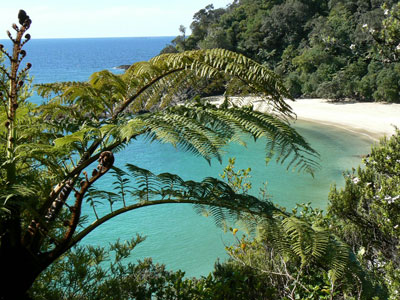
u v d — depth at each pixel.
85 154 3.20
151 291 3.90
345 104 49.53
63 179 2.99
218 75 3.37
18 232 2.88
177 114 3.07
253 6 78.56
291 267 4.49
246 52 71.12
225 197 3.23
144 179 3.19
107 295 3.69
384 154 6.59
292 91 55.47
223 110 3.16
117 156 30.16
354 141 34.28
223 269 4.53
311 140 34.97
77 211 2.98
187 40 73.56
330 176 24.02
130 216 18.38
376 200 6.14
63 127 3.45
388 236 5.84
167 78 3.71
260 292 4.19
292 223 2.99
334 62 52.72
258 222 3.19
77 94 3.46
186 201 3.17
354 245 5.57
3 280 2.89
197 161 28.66
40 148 2.78
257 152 29.91
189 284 4.06
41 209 3.00
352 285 3.48
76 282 3.76
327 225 5.66
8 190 2.56
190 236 16.38
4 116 3.18
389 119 41.66
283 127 3.07
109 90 3.58
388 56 7.71
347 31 52.84
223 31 72.81
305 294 3.95
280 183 22.61
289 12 68.38
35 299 3.41
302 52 59.31
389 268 4.67
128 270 4.09
